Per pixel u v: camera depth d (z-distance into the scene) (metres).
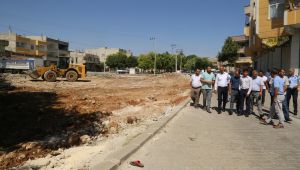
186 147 8.91
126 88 34.03
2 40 77.94
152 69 138.88
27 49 90.69
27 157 8.21
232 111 15.45
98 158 7.70
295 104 15.23
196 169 7.05
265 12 32.66
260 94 14.09
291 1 26.41
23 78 45.53
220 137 10.23
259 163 7.54
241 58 79.56
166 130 11.19
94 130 11.51
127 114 15.34
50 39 103.88
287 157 8.05
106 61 137.62
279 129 11.69
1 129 12.03
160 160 7.66
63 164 7.36
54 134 11.20
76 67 42.84
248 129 11.61
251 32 42.34
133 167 7.09
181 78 59.28
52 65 41.72
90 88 32.84
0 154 8.62
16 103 19.30
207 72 15.90
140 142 8.92
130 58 140.12
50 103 19.42
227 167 7.22
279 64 33.91
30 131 11.65
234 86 14.91
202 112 15.69
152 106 18.22
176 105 18.22
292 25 26.59
